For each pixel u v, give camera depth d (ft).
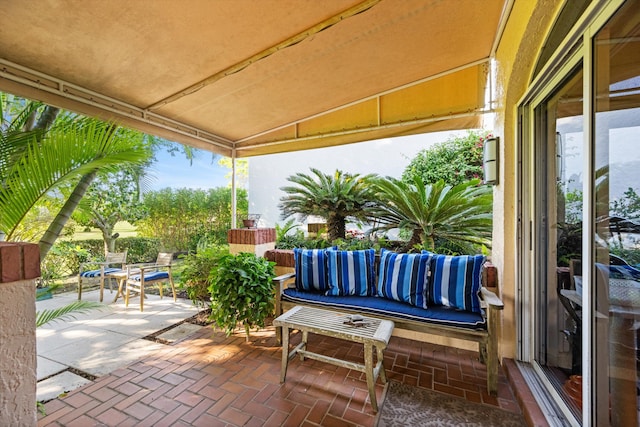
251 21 6.38
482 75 9.46
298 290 9.34
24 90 7.14
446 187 12.85
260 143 13.65
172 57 7.38
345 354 8.42
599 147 4.02
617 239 3.82
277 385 6.83
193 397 6.39
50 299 14.46
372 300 8.35
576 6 4.60
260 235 12.63
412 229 13.61
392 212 13.78
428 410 5.95
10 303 3.49
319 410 5.97
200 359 8.10
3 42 6.25
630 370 3.78
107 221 19.01
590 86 4.10
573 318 5.31
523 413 5.73
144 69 7.77
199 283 12.12
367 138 11.48
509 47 6.77
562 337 5.73
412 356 8.26
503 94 7.39
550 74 5.48
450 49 8.51
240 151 14.28
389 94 10.88
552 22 5.14
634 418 3.74
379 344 5.85
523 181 6.98
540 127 6.50
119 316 11.89
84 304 6.95
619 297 3.84
